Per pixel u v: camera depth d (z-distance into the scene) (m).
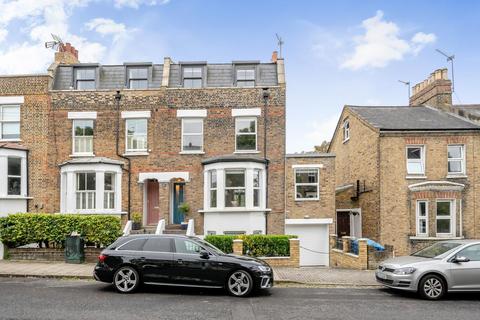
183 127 21.67
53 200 21.20
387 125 21.81
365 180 23.11
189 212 21.16
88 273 14.58
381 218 21.00
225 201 20.44
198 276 11.91
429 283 11.79
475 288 11.82
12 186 20.67
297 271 16.34
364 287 13.73
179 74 22.33
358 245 17.62
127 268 12.00
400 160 21.27
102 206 20.25
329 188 22.08
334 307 10.62
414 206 21.02
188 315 9.53
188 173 21.33
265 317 9.48
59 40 23.50
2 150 20.11
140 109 21.66
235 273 11.86
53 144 21.52
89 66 22.61
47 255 17.30
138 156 21.45
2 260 17.31
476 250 12.26
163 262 12.00
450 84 25.11
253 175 20.58
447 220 21.12
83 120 21.75
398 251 20.83
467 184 21.17
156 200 22.06
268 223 20.97
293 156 22.08
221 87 21.64
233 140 21.48
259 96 21.58
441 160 21.30
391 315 9.86
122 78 22.56
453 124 21.92
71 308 10.00
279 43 23.80
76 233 17.38
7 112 21.80
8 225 17.55
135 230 20.31
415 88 28.08
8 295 11.36
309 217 21.89
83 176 20.45
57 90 21.73
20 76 21.80
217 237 17.25
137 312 9.73
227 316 9.50
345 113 27.09
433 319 9.52
